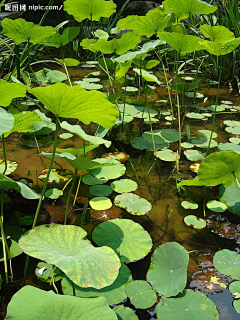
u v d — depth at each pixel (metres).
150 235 1.33
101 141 1.44
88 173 1.80
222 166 1.30
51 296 0.81
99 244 1.23
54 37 2.48
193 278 1.12
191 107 2.99
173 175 1.82
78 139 2.25
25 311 0.76
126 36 2.08
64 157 1.08
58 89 0.84
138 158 2.01
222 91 3.54
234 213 1.40
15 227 1.30
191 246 1.28
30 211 1.44
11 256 1.15
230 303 1.02
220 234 1.36
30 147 2.11
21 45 3.89
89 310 0.79
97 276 0.83
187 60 4.42
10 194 1.58
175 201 1.58
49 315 0.76
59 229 1.02
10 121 0.87
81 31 4.89
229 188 1.51
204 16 3.85
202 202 1.59
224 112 2.85
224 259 1.19
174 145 2.20
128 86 3.61
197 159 1.90
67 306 0.79
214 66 3.91
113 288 1.04
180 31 2.60
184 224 1.41
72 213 1.45
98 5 2.40
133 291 1.04
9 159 1.91
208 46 1.52
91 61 4.90
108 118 1.01
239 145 2.14
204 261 1.20
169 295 1.01
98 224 1.38
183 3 2.24
